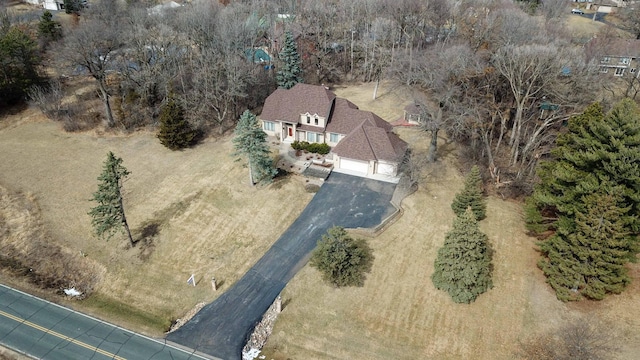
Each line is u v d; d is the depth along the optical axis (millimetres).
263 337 38625
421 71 62344
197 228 50281
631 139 36844
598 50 65250
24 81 75000
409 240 47000
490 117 61625
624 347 35250
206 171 59031
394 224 49188
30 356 36844
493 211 50750
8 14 90562
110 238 48625
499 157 60031
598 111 43969
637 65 63688
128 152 64000
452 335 37656
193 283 43906
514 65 54125
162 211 52594
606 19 114625
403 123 70188
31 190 56344
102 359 36562
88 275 45875
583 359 34094
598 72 57781
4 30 81562
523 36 66250
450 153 61750
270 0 100562
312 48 87625
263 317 40375
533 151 56406
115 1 99875
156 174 58875
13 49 72938
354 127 61969
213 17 79875
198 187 56125
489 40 69562
